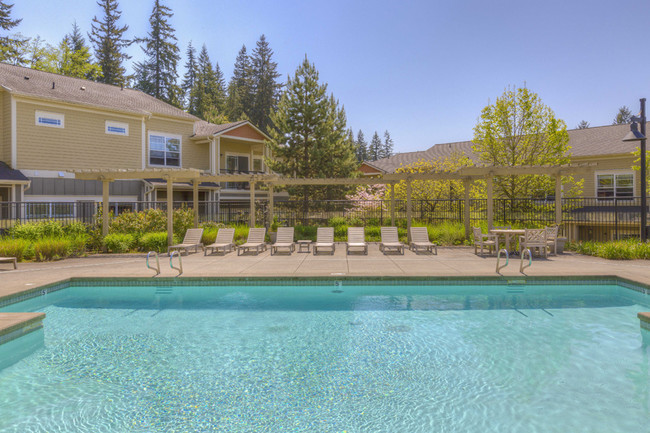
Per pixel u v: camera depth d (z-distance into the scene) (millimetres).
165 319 7156
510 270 9945
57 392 4492
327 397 4340
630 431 3617
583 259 12008
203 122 30219
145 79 49344
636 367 5012
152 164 23938
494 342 5922
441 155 33750
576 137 26672
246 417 3938
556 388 4484
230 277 9297
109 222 15742
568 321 6867
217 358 5438
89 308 7840
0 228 14445
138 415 3982
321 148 24172
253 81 56875
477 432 3627
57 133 19531
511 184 18906
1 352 5535
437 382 4664
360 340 6062
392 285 9219
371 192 25312
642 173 12680
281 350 5695
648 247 12094
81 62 40312
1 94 18422
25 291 8086
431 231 16469
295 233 18297
